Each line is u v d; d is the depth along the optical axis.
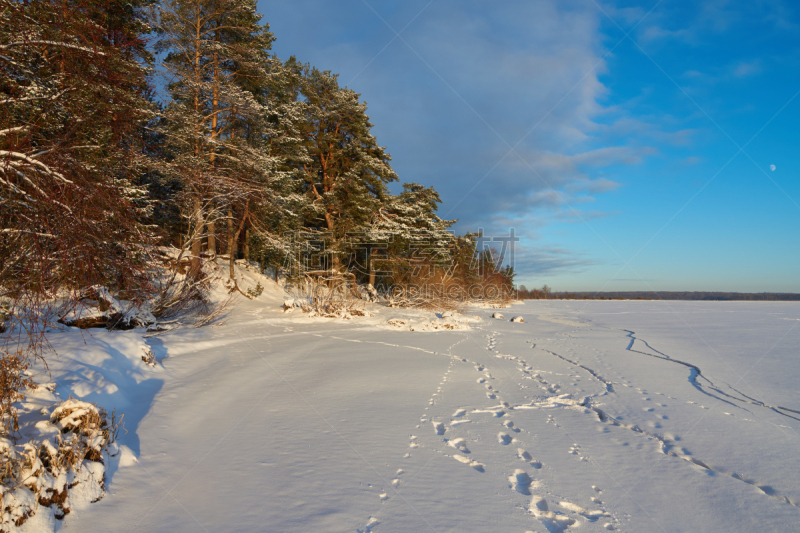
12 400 4.50
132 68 6.68
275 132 23.98
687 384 9.40
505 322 25.23
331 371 9.47
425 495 3.92
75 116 6.14
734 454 5.30
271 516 3.49
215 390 7.48
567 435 5.80
